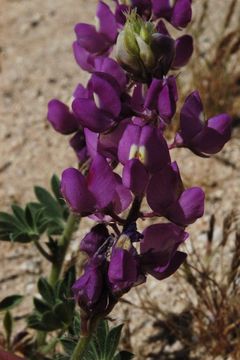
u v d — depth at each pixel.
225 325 0.31
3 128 0.46
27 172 0.43
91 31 0.24
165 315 0.31
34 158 0.44
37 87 0.48
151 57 0.19
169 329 0.33
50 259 0.29
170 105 0.19
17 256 0.38
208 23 0.50
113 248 0.19
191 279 0.31
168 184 0.19
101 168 0.19
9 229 0.29
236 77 0.43
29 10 0.55
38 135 0.45
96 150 0.20
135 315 0.33
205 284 0.31
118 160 0.20
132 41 0.19
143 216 0.20
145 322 0.33
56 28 0.53
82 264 0.30
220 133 0.20
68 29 0.53
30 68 0.50
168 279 0.34
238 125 0.42
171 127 0.41
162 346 0.32
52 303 0.28
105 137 0.20
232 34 0.42
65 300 0.27
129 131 0.19
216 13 0.51
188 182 0.39
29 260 0.38
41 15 0.54
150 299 0.34
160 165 0.19
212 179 0.39
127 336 0.31
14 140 0.45
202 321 0.32
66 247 0.29
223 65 0.42
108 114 0.19
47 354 0.31
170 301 0.34
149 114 0.19
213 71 0.42
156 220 0.38
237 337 0.30
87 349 0.24
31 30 0.53
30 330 0.34
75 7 0.55
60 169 0.43
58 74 0.49
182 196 0.19
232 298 0.31
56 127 0.27
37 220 0.29
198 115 0.20
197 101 0.20
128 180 0.19
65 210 0.30
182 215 0.19
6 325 0.32
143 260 0.20
